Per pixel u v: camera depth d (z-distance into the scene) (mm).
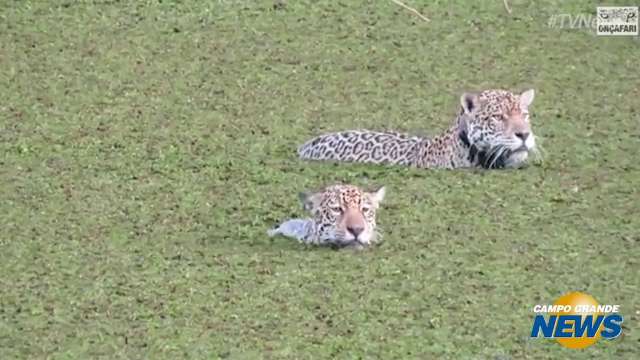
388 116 20000
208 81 21172
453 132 17891
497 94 17781
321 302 13852
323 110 20219
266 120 19781
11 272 14734
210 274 14547
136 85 20969
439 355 12789
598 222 15906
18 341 13203
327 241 15195
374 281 14297
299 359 12719
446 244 15258
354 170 17828
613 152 18359
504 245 15234
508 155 17703
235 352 12883
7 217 16281
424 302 13828
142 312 13742
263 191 17094
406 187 17078
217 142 18875
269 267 14695
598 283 14227
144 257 15078
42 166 17953
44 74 21312
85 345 13094
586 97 20578
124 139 18922
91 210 16516
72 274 14664
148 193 17047
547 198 16672
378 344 13000
